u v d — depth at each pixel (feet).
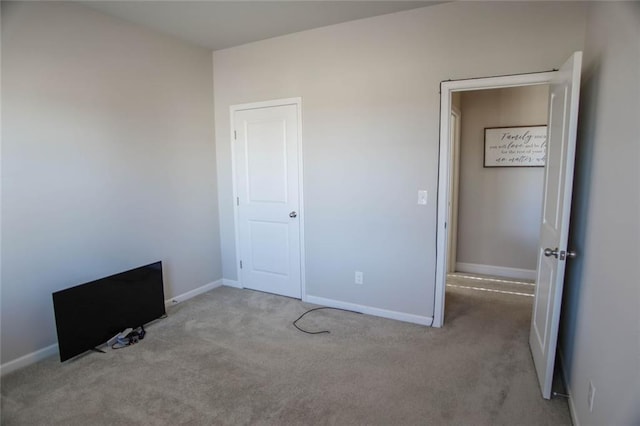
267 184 12.01
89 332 8.51
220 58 12.25
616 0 5.16
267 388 7.18
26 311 8.04
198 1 8.58
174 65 11.10
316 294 11.58
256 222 12.46
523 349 8.51
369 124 9.99
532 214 13.29
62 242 8.59
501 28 8.33
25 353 8.07
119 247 9.86
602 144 5.57
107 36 9.27
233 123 12.32
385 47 9.55
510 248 13.76
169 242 11.33
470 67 8.71
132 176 10.09
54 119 8.29
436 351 8.49
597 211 5.65
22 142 7.78
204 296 12.32
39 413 6.53
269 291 12.60
